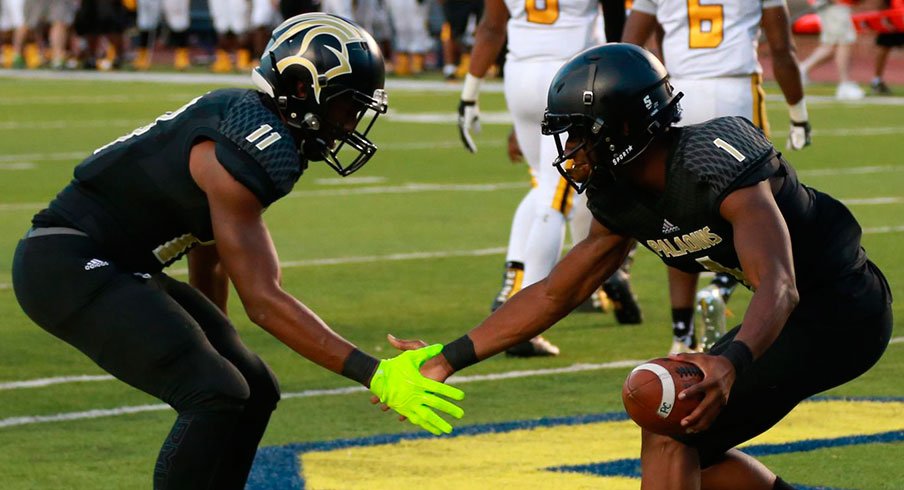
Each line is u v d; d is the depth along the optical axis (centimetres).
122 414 1525
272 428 1469
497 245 2595
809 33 6594
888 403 1551
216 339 1085
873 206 2977
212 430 1009
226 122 1018
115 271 1045
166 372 1016
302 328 989
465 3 6366
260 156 1001
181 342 1016
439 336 1864
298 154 1028
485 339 1070
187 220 1041
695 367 915
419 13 6919
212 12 6994
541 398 1586
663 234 991
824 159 3788
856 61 7425
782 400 1015
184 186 1023
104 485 1274
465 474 1294
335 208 3027
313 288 2200
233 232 994
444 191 3284
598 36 1889
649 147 971
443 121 4834
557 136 984
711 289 1658
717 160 945
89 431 1457
